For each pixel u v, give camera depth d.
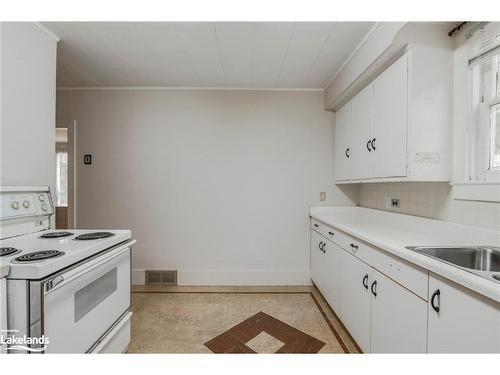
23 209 1.48
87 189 2.84
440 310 1.02
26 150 1.58
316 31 1.77
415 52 1.51
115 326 1.46
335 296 2.12
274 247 2.89
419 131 1.52
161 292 2.68
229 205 2.87
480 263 1.30
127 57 2.17
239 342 1.83
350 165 2.38
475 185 1.41
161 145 2.84
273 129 2.86
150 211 2.86
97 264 1.25
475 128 1.47
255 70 2.40
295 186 2.88
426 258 1.10
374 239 1.50
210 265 2.88
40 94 1.68
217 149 2.85
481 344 0.86
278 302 2.46
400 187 2.08
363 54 1.86
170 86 2.80
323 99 2.86
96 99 2.81
